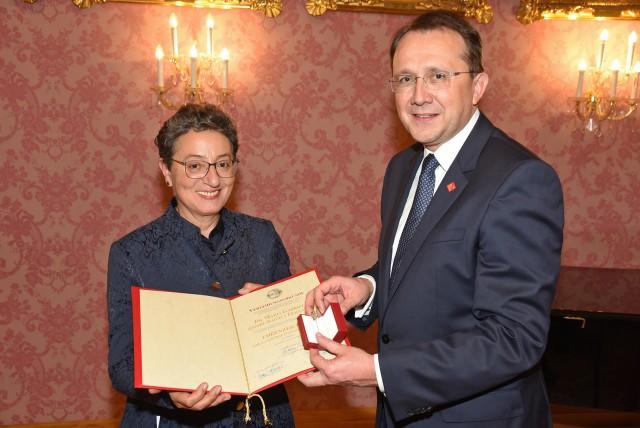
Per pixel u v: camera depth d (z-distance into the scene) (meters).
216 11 3.71
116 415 3.86
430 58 1.64
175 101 3.72
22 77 3.59
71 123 3.66
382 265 1.83
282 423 1.87
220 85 3.72
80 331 3.78
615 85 3.81
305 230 3.96
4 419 3.76
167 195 3.78
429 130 1.67
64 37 3.60
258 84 3.80
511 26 3.95
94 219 3.73
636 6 3.87
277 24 3.78
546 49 3.98
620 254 4.15
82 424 3.79
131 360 1.70
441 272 1.58
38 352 3.76
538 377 1.70
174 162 1.81
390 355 1.48
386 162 3.98
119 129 3.70
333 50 3.85
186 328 1.63
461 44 1.65
